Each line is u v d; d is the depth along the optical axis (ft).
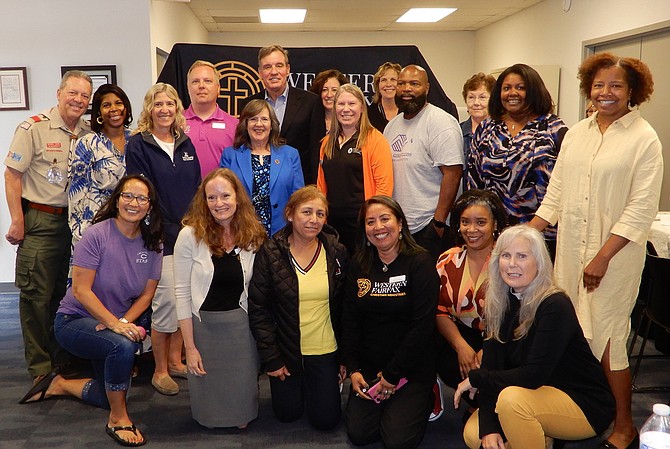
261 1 26.35
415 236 10.86
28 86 17.67
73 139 11.28
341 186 10.69
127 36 17.76
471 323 9.11
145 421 9.86
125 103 11.05
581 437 7.54
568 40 24.26
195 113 11.55
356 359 9.30
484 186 9.96
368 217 8.82
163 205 10.60
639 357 10.88
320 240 9.53
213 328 9.25
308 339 9.31
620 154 8.08
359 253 9.18
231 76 15.69
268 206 10.78
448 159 10.41
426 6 28.04
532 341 7.36
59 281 11.68
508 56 31.48
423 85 10.61
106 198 10.68
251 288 9.25
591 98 8.37
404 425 8.64
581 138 8.57
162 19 20.54
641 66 8.01
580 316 8.41
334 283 9.31
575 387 7.52
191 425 9.72
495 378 7.44
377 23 33.58
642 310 11.66
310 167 12.14
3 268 18.42
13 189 10.87
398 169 10.99
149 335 11.68
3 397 10.77
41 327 11.25
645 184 7.95
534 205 9.51
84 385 10.39
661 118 18.39
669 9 17.51
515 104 9.34
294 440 9.20
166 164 10.55
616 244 8.02
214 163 11.41
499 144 9.60
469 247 8.89
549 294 7.30
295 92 12.26
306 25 34.17
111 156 10.68
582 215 8.41
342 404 10.43
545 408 7.30
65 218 11.32
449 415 10.05
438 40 37.17
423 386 9.07
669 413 5.53
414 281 8.76
